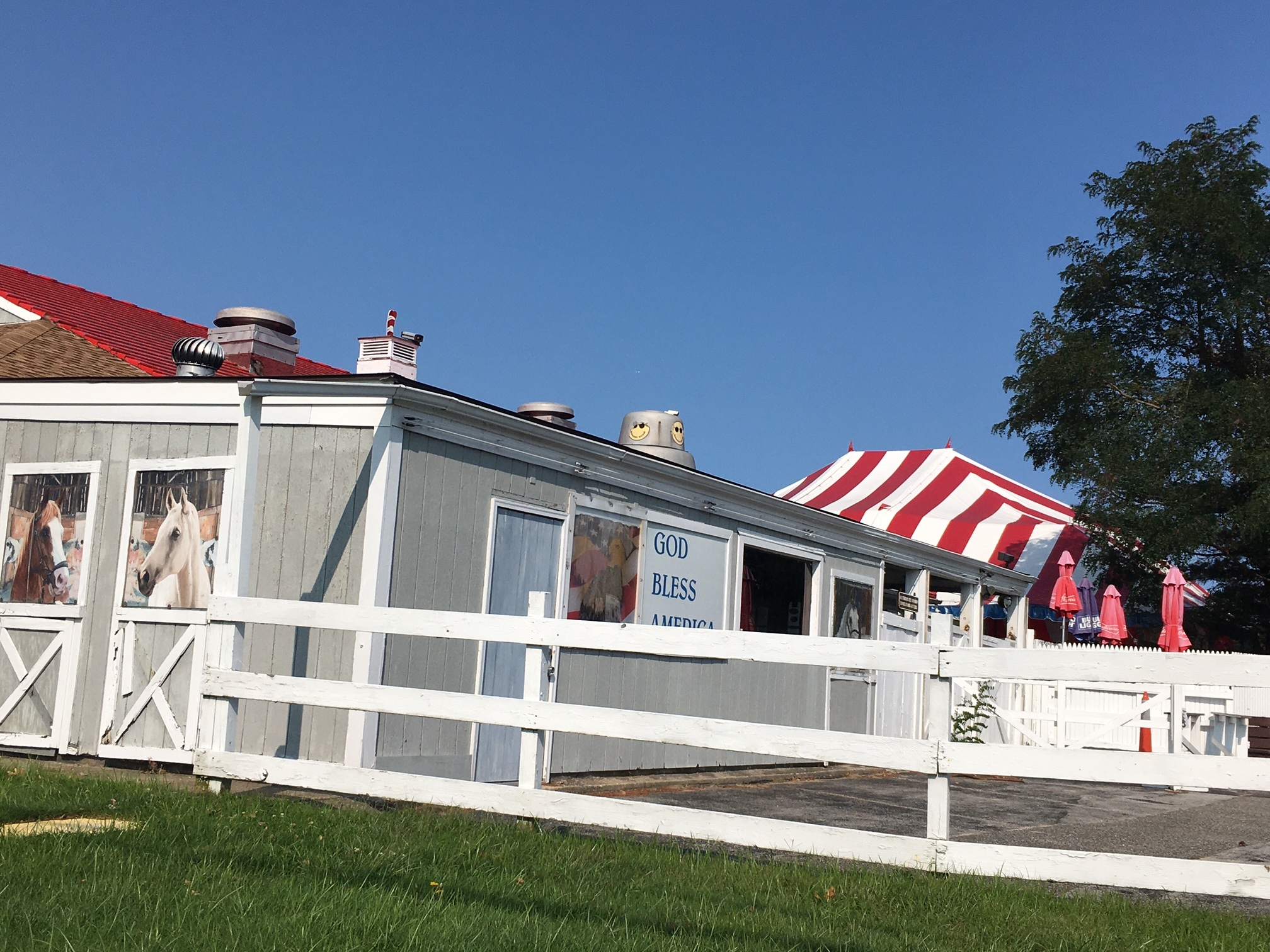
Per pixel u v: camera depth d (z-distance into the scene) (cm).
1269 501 2320
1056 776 549
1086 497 2533
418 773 852
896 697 1578
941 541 2594
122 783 676
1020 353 2809
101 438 944
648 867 557
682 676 1166
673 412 1423
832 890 525
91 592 926
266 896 433
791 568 1516
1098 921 495
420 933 397
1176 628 1741
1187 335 2714
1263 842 871
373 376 830
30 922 379
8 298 1449
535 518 981
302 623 713
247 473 777
